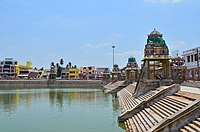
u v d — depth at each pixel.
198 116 17.41
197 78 55.03
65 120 29.50
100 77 149.38
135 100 35.09
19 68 138.88
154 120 20.48
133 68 71.94
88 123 27.42
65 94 68.06
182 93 24.75
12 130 24.70
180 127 17.41
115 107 40.53
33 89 93.38
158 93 26.42
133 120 24.42
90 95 64.50
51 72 119.56
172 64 57.16
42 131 24.16
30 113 35.12
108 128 24.53
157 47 36.56
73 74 148.12
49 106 42.59
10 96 61.16
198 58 55.06
